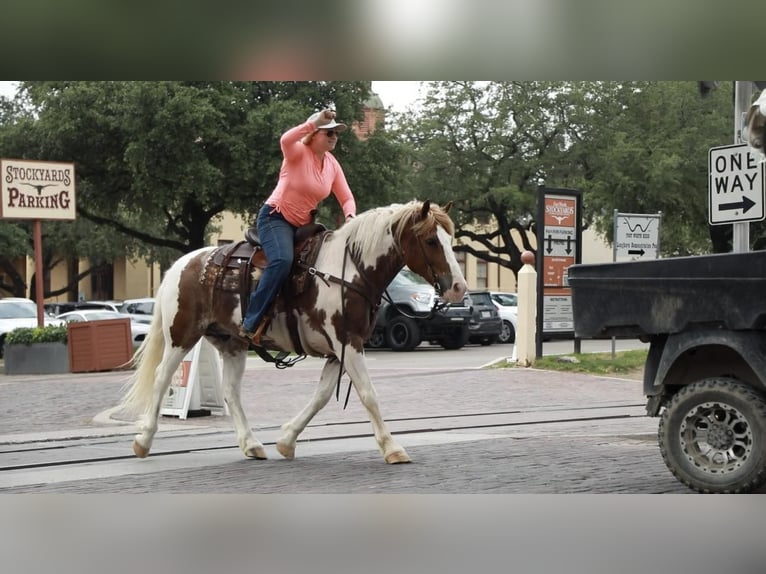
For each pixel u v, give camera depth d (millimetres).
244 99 34438
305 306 8930
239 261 9227
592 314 7320
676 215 44625
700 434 7066
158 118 32469
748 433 6801
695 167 42938
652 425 11898
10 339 24078
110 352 23641
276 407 14516
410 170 45312
